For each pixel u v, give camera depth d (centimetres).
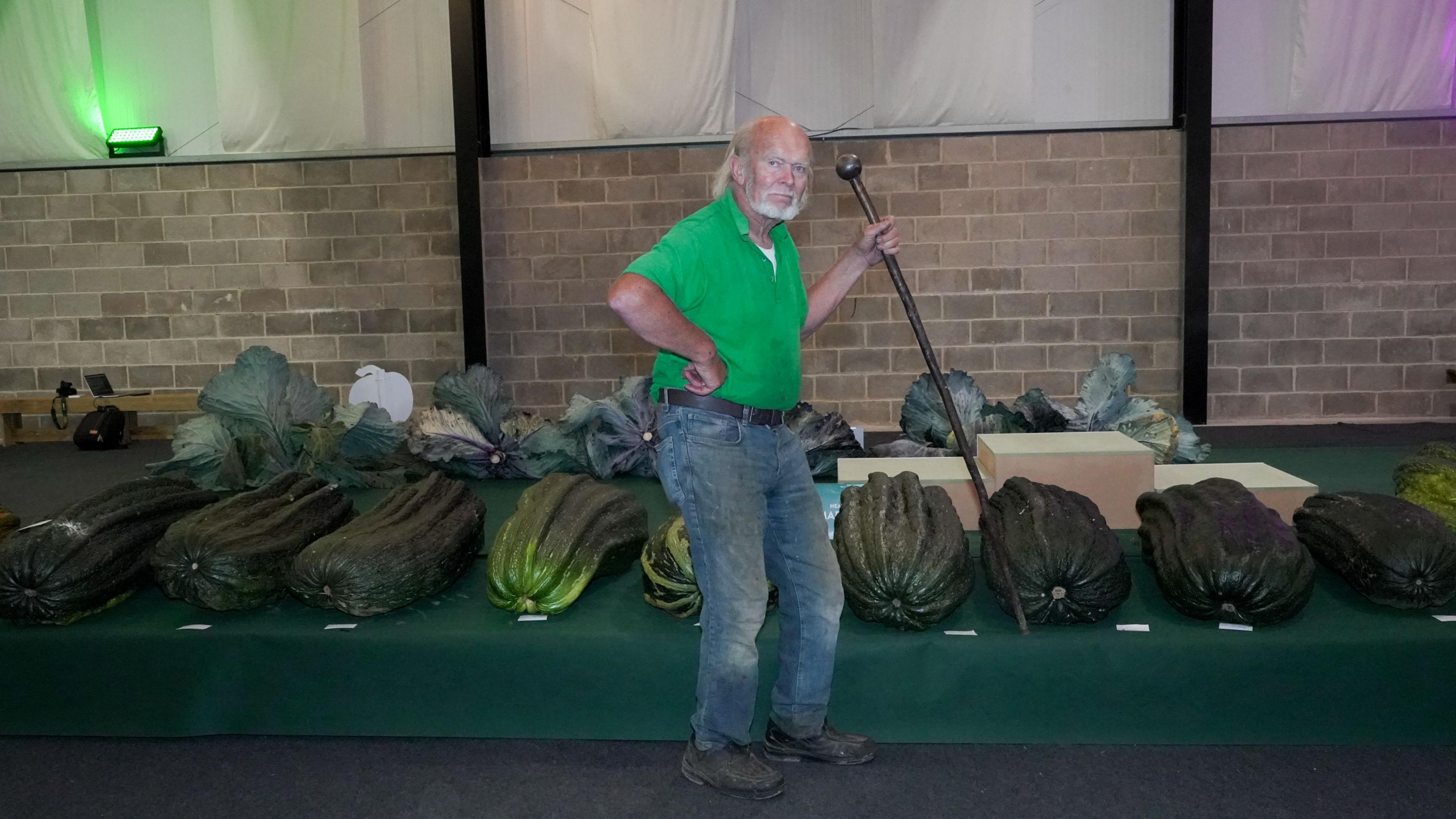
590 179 838
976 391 504
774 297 217
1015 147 810
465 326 842
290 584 272
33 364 884
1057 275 820
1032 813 225
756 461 217
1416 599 258
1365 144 788
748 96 824
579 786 243
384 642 264
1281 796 229
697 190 832
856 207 823
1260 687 249
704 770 236
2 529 352
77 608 271
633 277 194
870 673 256
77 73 846
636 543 313
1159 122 802
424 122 844
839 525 279
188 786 246
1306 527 294
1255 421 820
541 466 513
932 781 240
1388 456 565
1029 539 263
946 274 826
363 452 500
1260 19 784
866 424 841
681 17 810
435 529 300
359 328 866
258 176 855
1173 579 258
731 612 217
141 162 858
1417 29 771
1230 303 812
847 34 811
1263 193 799
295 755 262
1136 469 343
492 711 265
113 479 650
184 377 879
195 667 267
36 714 271
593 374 858
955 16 796
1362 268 800
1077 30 800
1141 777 240
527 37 834
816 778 242
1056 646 252
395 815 231
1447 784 232
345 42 834
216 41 832
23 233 872
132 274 871
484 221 848
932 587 249
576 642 262
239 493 454
